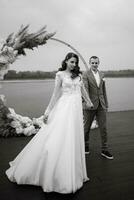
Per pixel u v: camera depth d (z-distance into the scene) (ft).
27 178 7.60
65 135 7.30
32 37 14.46
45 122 8.03
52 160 7.06
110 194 7.20
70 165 7.09
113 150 11.42
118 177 8.36
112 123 17.69
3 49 13.28
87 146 10.82
